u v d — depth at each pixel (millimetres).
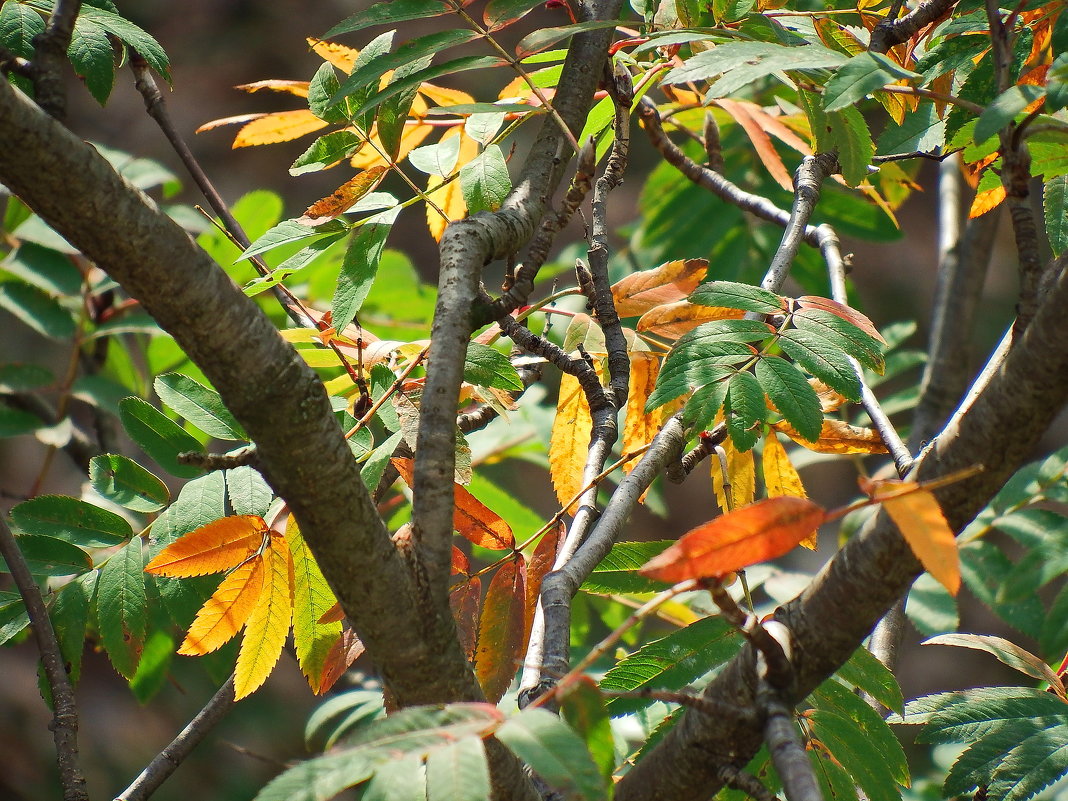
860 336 2166
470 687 2088
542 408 2508
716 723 2104
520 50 2162
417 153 2246
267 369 2057
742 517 2016
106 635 2248
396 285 2533
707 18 2289
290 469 2061
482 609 2184
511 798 2078
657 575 2016
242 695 2184
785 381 2146
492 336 2293
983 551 2350
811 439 2139
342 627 2184
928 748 2791
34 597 2225
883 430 2244
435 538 2080
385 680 2086
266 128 2314
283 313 2504
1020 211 2084
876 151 2258
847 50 2289
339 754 2014
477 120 2246
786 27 2297
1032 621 2338
